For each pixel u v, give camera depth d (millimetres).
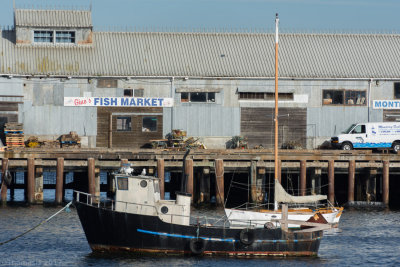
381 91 151750
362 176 137875
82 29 150375
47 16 150125
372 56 155750
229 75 147625
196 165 130375
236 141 146125
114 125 146000
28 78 143875
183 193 91438
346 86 150750
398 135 144125
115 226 90500
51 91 144500
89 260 88688
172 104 147000
